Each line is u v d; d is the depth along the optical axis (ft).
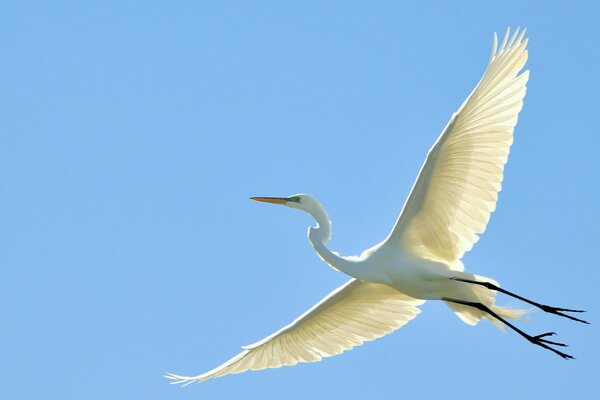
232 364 52.31
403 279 46.21
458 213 45.24
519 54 41.88
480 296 46.14
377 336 52.24
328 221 48.49
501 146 43.27
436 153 43.09
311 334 52.29
